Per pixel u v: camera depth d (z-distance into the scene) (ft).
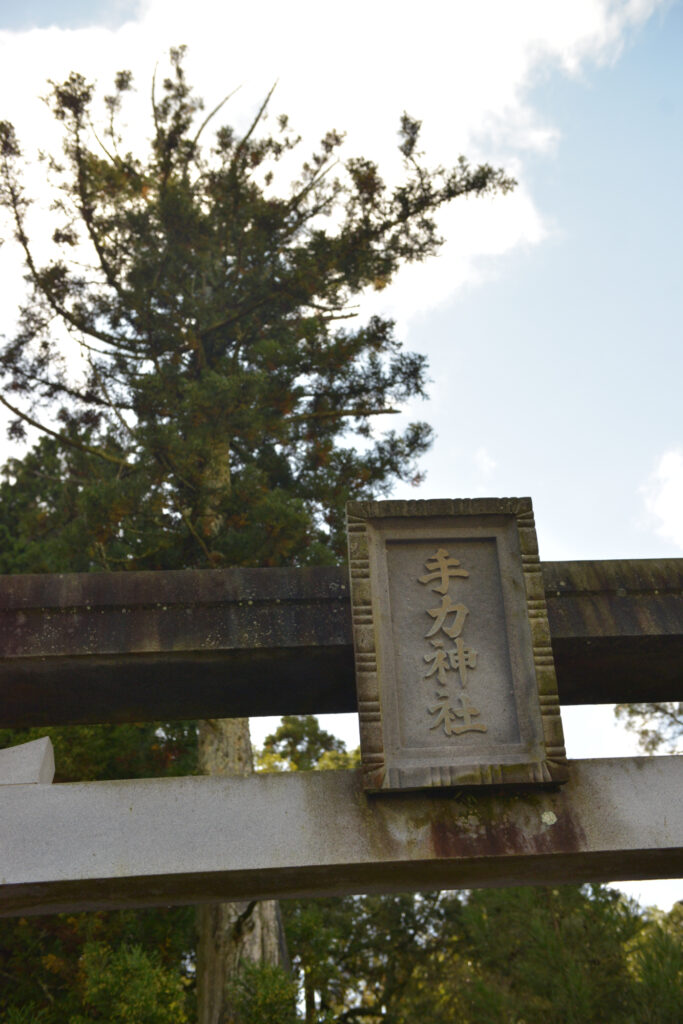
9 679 15.48
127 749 36.37
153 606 15.26
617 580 16.01
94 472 37.45
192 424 32.71
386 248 38.42
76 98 37.88
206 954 29.04
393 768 13.69
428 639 14.67
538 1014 26.40
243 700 16.71
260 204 39.06
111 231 38.73
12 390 36.45
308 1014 30.07
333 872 13.66
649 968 24.76
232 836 13.42
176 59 40.45
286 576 15.60
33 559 41.81
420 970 44.52
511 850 13.48
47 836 13.30
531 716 14.16
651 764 14.20
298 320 40.81
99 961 27.14
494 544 15.31
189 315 38.32
